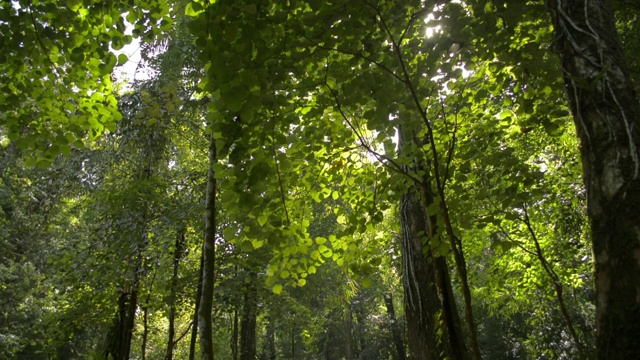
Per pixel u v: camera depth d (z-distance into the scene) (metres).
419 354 4.30
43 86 4.39
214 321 9.41
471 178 4.27
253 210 2.91
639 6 4.16
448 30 2.69
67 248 9.16
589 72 2.03
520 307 12.62
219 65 2.27
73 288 8.77
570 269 8.22
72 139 4.46
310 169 3.72
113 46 4.07
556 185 7.57
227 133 2.62
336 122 3.53
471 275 10.15
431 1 2.56
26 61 4.12
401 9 2.62
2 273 12.84
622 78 1.98
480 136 3.79
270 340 22.17
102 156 9.20
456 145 4.11
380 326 23.34
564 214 7.79
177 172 9.45
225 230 3.02
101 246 8.16
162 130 8.66
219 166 2.87
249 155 2.71
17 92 4.36
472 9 2.73
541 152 7.98
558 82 3.04
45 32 3.88
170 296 8.27
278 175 2.97
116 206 7.99
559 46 2.22
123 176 9.47
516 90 3.44
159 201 8.04
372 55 2.73
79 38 4.16
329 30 2.59
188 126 9.16
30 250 15.10
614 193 1.75
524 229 8.38
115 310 8.66
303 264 3.46
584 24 2.13
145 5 3.90
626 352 1.54
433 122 3.62
